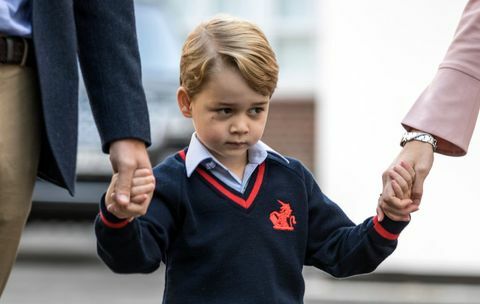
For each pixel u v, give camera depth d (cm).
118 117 725
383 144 2272
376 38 2269
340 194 2294
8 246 738
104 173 2158
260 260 768
